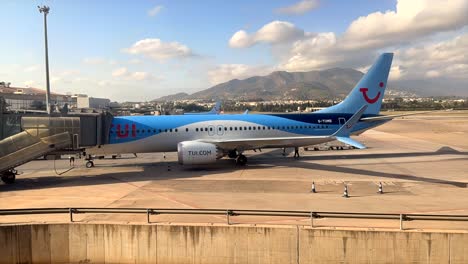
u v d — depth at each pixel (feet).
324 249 59.21
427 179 99.91
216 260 61.77
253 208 73.51
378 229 58.49
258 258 60.85
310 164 125.29
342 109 135.03
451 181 97.25
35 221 65.16
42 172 116.26
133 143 119.24
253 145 120.88
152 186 94.58
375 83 135.33
